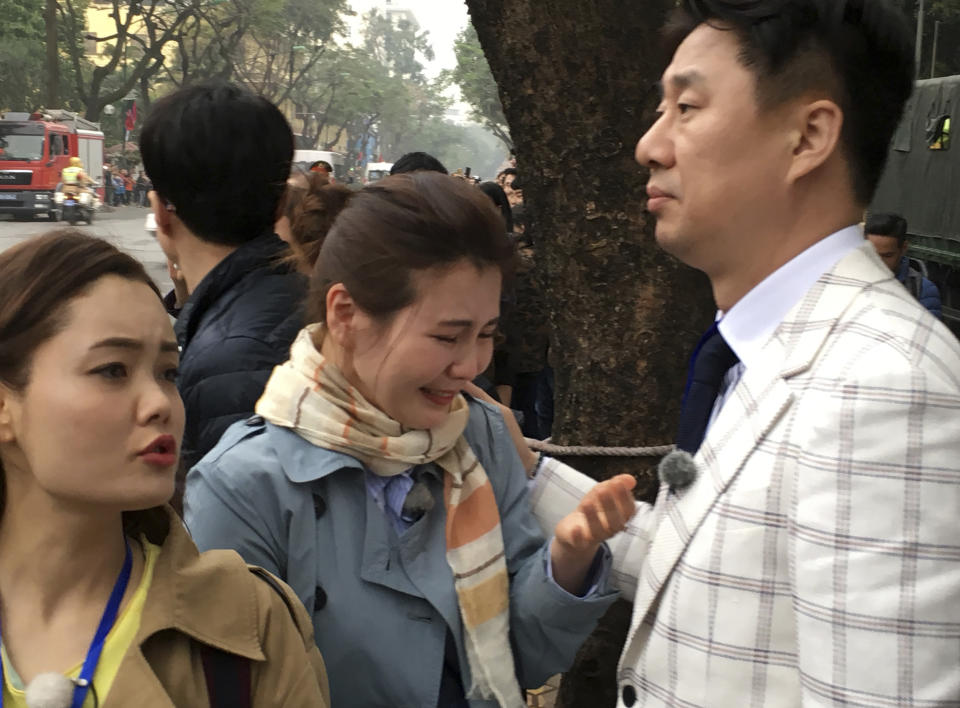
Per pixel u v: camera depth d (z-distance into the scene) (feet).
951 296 30.14
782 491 4.23
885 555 3.79
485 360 5.18
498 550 5.40
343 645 5.16
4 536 3.72
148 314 3.65
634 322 8.29
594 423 8.46
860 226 4.78
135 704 3.53
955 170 29.22
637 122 8.09
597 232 8.26
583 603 5.29
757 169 4.55
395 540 5.27
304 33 178.81
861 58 4.45
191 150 6.97
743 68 4.50
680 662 4.45
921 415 3.83
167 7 186.29
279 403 5.30
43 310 3.50
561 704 8.64
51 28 107.86
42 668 3.61
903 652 3.74
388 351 4.96
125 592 3.77
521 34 8.09
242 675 3.84
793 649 4.21
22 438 3.55
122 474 3.56
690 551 4.46
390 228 4.85
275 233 7.48
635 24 7.96
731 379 4.87
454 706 5.29
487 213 4.93
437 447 5.27
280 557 5.20
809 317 4.43
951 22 34.94
